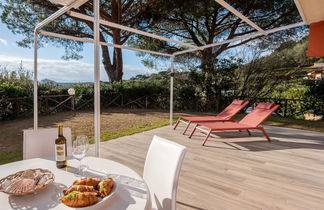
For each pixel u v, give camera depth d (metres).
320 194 2.31
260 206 2.06
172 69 5.86
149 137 4.88
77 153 1.31
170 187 1.29
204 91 9.77
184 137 4.94
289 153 3.76
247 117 5.06
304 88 7.99
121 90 10.44
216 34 9.41
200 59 9.84
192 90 9.80
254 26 3.07
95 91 1.93
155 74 11.17
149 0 8.13
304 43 8.21
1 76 7.94
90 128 5.77
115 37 9.23
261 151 3.88
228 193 2.31
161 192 1.38
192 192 2.32
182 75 10.20
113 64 12.12
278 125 6.55
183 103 10.16
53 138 1.89
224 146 4.20
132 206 0.94
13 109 6.79
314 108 7.59
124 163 3.20
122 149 3.90
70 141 1.95
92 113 8.35
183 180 2.62
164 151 1.45
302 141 4.63
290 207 2.05
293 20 7.59
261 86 9.16
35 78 2.87
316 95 7.62
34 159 1.52
